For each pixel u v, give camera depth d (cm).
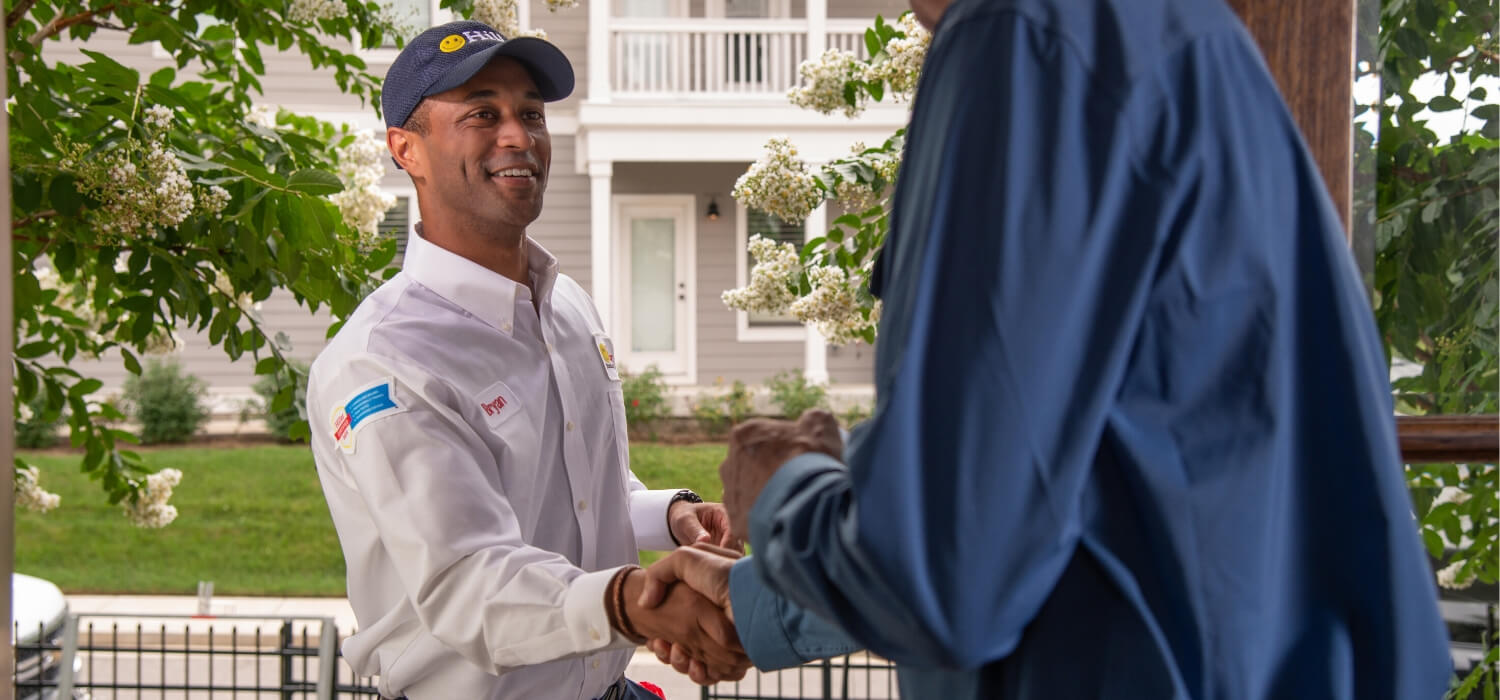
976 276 70
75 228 264
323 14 325
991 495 68
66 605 496
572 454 175
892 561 68
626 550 190
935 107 77
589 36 1284
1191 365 73
